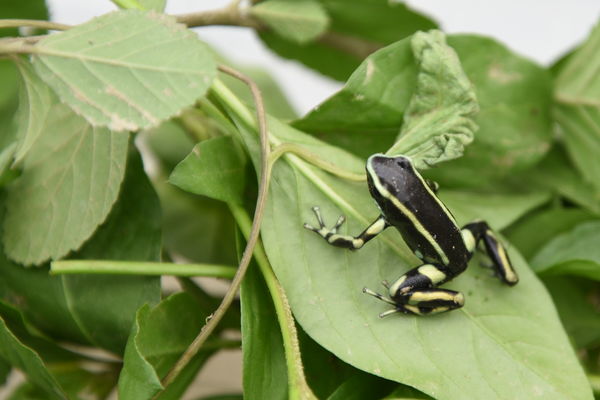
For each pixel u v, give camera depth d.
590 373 0.42
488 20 0.58
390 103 0.40
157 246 0.40
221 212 0.45
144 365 0.37
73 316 0.40
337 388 0.39
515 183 0.44
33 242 0.39
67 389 0.40
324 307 0.38
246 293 0.38
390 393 0.39
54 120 0.40
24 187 0.40
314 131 0.40
